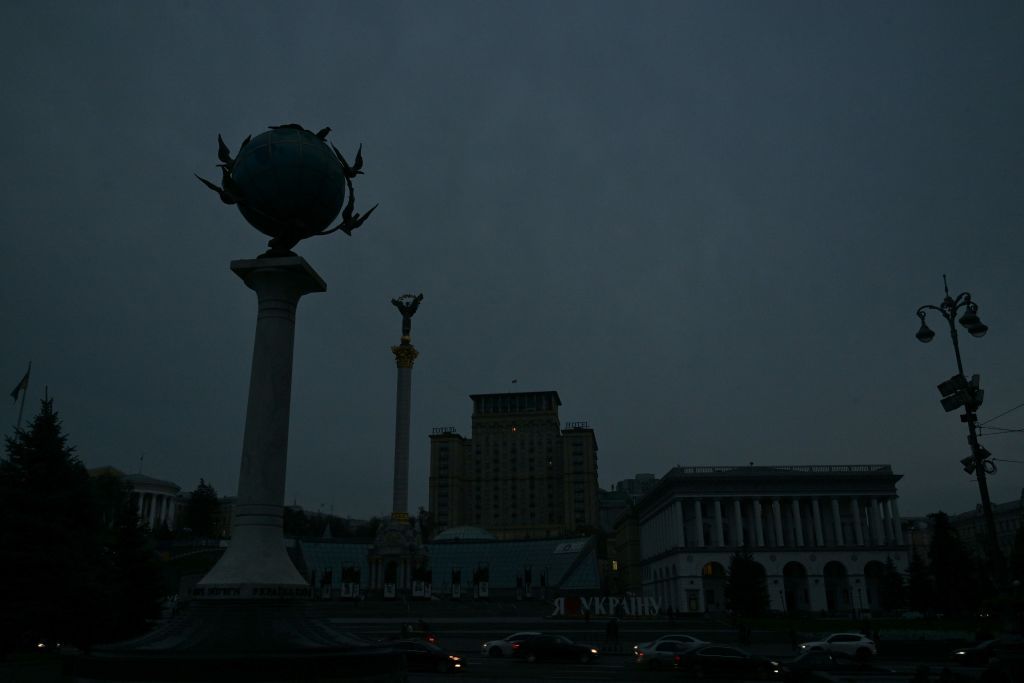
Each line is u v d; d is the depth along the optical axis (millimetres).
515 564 142000
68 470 35344
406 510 97938
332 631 17406
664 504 129250
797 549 116375
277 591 16953
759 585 89688
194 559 105000
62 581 32812
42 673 27312
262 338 19203
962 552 82500
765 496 120438
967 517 166500
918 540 188750
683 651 34562
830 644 44250
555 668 39188
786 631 65000
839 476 120062
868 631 54969
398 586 95250
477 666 40094
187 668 14273
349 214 21250
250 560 17391
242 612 16422
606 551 195000
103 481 112812
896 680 29672
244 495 18156
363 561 133625
